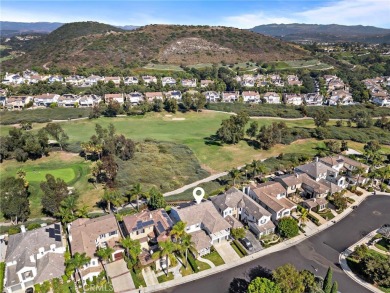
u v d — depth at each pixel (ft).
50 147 386.73
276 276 171.22
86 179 317.01
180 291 182.19
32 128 476.13
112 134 379.96
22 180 262.26
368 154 364.38
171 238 208.54
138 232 218.18
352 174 319.47
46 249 198.90
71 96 622.95
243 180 319.88
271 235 233.76
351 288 186.60
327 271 182.70
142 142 418.31
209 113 596.70
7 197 241.55
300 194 293.43
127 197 268.00
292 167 344.69
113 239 215.92
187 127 509.76
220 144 432.25
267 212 237.25
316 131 462.19
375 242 227.81
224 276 194.29
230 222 236.43
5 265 194.90
